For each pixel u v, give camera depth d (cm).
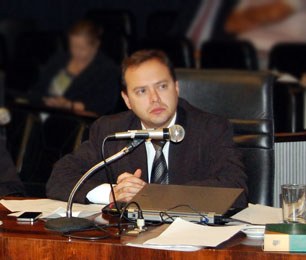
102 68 1039
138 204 455
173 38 1163
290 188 443
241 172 505
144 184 485
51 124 669
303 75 1109
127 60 510
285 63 1161
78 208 488
